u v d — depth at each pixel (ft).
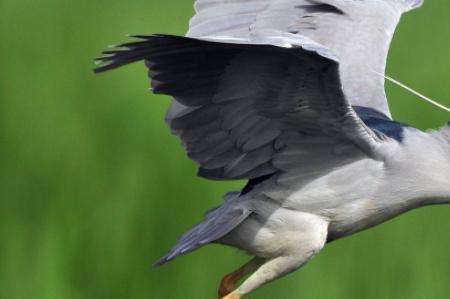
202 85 33.53
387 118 37.22
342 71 38.40
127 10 55.93
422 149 35.35
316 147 34.76
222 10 38.63
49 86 50.62
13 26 53.62
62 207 47.09
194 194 46.47
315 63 32.32
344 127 34.12
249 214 35.19
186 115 34.47
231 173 35.27
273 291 45.09
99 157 48.16
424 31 57.52
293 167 35.06
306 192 35.06
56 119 49.42
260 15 38.78
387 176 35.06
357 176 34.99
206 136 34.71
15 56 52.03
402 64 55.16
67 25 54.08
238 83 33.55
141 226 46.26
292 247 35.14
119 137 48.49
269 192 35.17
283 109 33.91
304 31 38.96
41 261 45.78
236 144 34.76
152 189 46.83
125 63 32.50
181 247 34.73
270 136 34.65
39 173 48.01
